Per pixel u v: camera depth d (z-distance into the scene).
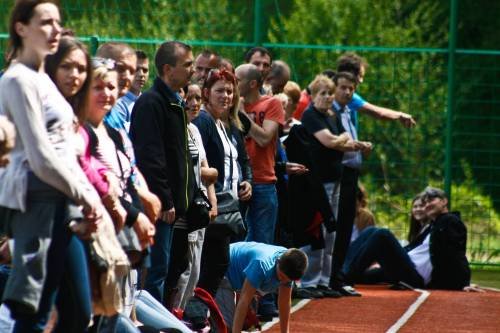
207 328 19.66
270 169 23.91
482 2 59.81
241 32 39.97
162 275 18.30
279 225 25.61
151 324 17.33
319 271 27.59
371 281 31.06
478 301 28.30
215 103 21.31
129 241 14.95
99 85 14.98
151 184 17.88
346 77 27.73
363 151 27.34
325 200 26.39
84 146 14.16
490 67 50.41
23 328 13.00
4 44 31.23
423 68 40.03
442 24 57.84
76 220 13.02
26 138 12.66
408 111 40.06
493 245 38.28
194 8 39.03
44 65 13.88
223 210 20.55
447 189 35.41
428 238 31.09
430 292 30.05
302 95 30.33
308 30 52.91
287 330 19.91
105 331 15.20
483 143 50.06
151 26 37.44
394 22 54.62
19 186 12.77
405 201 40.38
